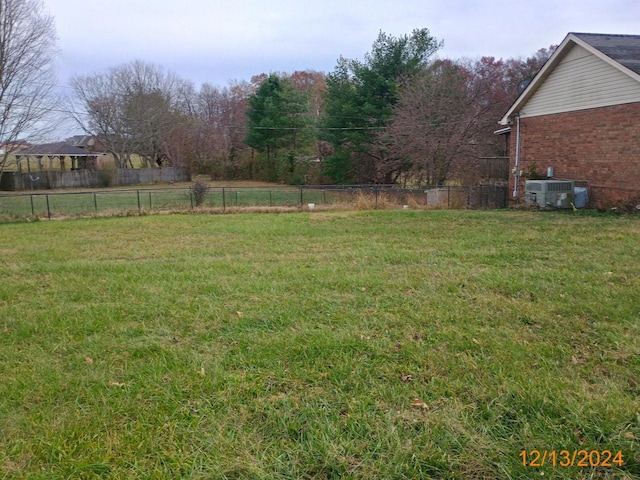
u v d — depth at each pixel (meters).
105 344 3.61
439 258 6.73
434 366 3.07
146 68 45.31
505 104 27.53
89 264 6.91
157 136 45.16
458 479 2.01
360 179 29.58
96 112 43.56
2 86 20.73
